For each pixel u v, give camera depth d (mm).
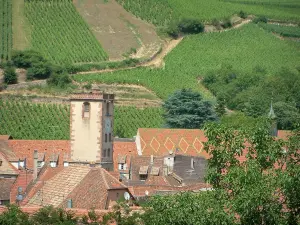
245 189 152750
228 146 161750
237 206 151750
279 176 152875
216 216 152125
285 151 161000
